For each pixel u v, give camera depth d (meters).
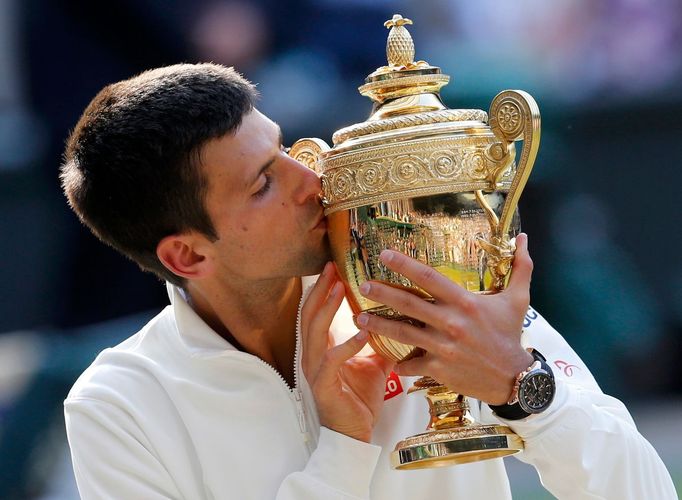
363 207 7.01
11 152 26.69
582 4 27.06
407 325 7.04
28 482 19.84
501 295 7.07
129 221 7.94
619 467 7.50
